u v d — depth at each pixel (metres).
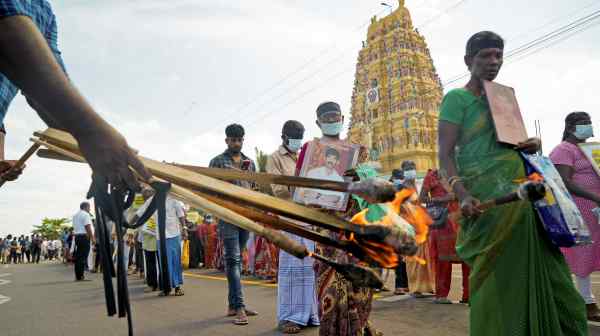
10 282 9.38
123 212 0.93
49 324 4.47
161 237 1.01
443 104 2.54
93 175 0.95
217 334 3.81
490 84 2.41
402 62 44.69
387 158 43.50
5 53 0.81
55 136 1.10
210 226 12.36
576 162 4.19
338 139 3.50
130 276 10.23
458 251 2.38
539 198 1.88
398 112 43.88
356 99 49.28
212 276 9.43
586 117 4.25
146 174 0.91
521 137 2.38
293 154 4.17
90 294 6.73
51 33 1.21
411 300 5.43
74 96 0.82
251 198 0.96
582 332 2.15
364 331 3.10
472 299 2.27
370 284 0.96
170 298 6.04
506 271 2.15
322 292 2.95
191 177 0.99
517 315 2.09
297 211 0.95
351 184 1.05
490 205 2.03
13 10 0.81
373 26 49.09
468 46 2.59
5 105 1.04
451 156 2.42
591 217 4.07
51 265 18.91
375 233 0.93
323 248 2.98
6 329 4.29
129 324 0.95
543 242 2.19
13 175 1.37
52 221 54.75
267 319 4.42
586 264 4.02
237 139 4.96
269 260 8.33
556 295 2.16
